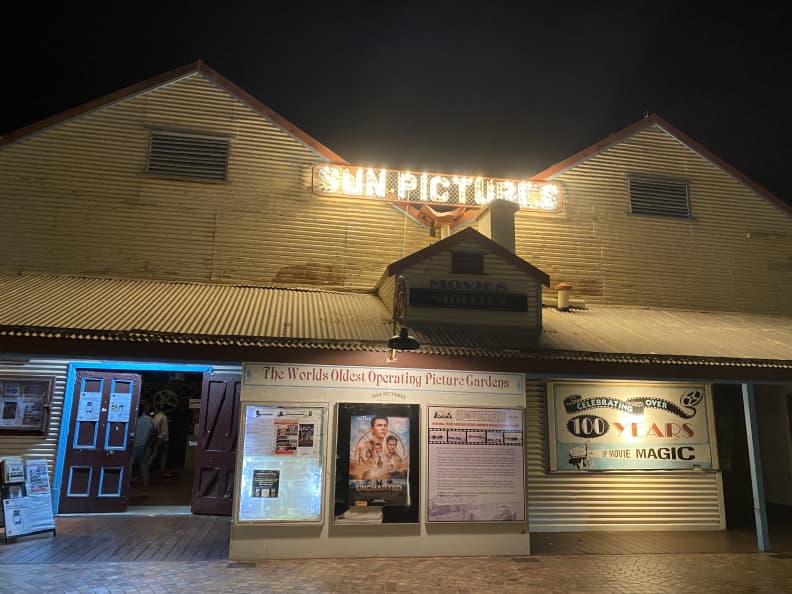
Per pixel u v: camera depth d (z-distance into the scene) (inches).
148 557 310.3
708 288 531.8
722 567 318.3
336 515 323.9
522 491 344.8
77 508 405.1
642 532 405.7
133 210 450.3
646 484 418.9
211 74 484.7
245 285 452.1
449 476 338.6
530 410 415.5
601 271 511.8
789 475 502.6
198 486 418.6
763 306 540.1
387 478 332.2
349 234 475.2
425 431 340.2
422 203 483.8
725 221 550.6
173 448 649.0
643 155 547.5
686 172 553.0
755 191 565.0
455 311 387.9
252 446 321.7
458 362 341.4
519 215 506.9
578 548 357.7
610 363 352.5
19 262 428.8
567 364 350.0
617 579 293.0
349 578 284.0
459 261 398.9
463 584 279.6
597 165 534.6
